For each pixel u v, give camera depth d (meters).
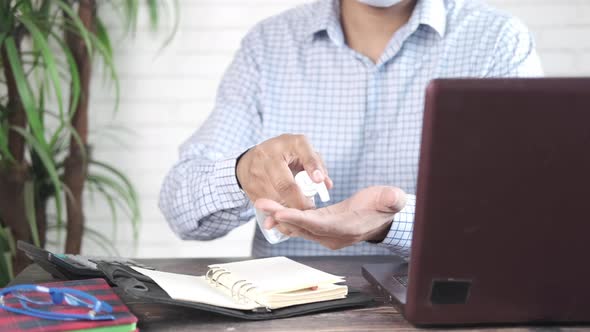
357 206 1.10
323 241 1.10
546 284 0.93
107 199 2.83
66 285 1.09
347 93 1.79
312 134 1.80
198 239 1.61
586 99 0.84
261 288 1.06
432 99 0.84
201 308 1.00
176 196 1.56
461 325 1.00
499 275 0.92
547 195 0.88
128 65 2.83
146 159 2.88
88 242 2.88
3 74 2.55
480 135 0.85
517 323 1.01
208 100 2.87
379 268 1.26
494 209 0.88
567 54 2.89
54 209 2.83
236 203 1.44
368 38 1.80
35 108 2.27
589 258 0.91
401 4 1.75
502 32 1.74
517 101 0.84
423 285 0.92
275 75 1.85
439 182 0.87
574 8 2.87
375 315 1.07
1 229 2.34
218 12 2.84
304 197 1.19
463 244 0.90
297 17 1.91
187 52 2.85
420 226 0.89
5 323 0.91
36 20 2.35
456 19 1.79
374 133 1.77
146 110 2.86
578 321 0.99
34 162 2.52
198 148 1.70
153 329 1.00
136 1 2.52
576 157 0.86
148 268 1.30
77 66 2.55
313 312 1.08
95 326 0.91
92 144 2.76
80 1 2.53
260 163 1.25
